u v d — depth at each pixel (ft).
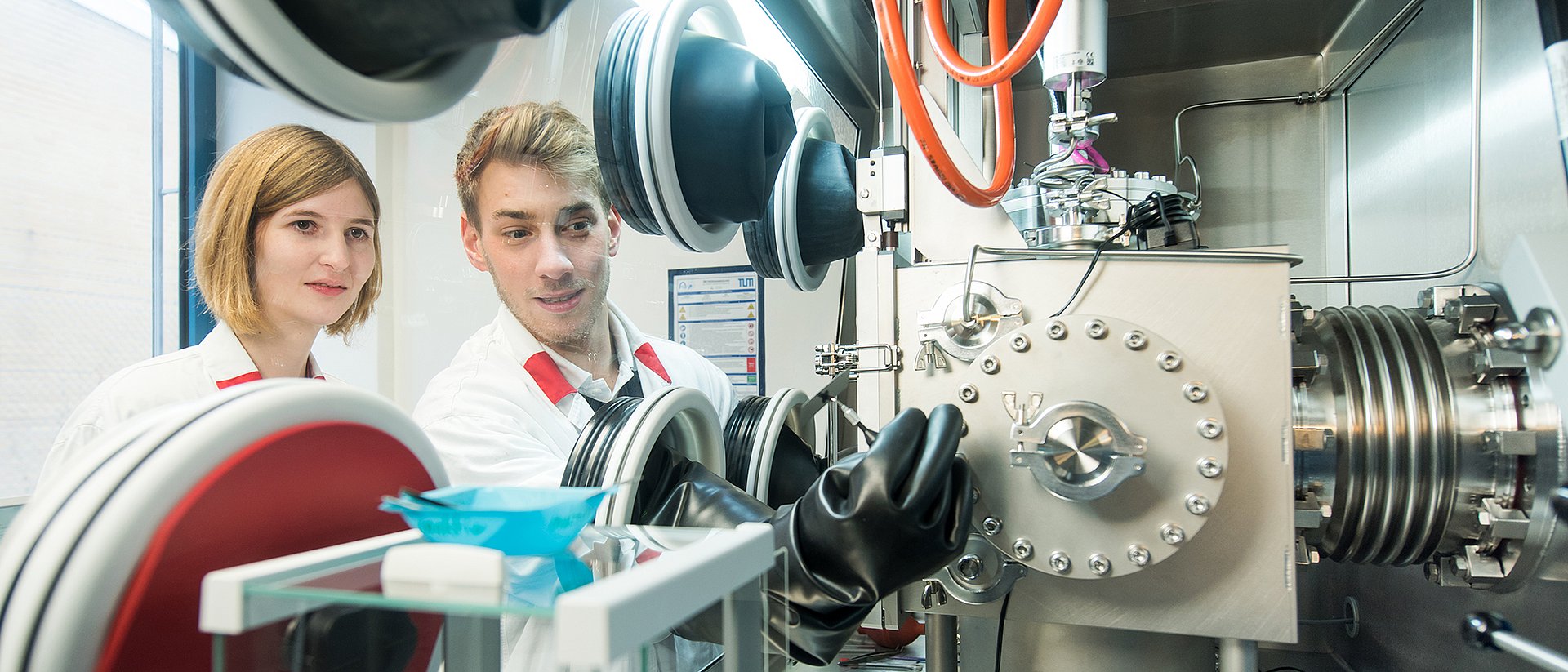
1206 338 2.63
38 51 3.37
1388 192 4.46
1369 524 2.95
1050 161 3.22
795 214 4.21
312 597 1.26
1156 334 2.63
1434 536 2.92
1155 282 2.67
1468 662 3.31
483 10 1.27
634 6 4.80
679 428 3.30
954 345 2.77
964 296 2.73
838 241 4.34
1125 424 2.56
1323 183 5.40
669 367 5.22
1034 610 2.80
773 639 2.17
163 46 3.34
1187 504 2.51
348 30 1.25
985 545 2.79
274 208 3.09
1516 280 2.81
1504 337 2.69
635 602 1.16
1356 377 2.93
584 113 4.53
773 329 5.67
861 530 2.15
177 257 3.36
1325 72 5.34
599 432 2.85
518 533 1.51
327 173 3.20
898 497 2.21
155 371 2.90
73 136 3.35
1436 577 3.07
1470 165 3.50
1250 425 2.61
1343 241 5.11
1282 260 2.59
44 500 1.37
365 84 1.30
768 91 3.09
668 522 2.66
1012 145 2.91
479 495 1.66
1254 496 2.60
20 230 3.38
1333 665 4.76
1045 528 2.63
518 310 4.31
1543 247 2.70
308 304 3.19
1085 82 3.18
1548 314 2.60
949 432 2.28
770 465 3.70
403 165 3.83
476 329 4.19
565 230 4.39
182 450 1.38
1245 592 2.60
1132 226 3.03
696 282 5.66
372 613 1.41
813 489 2.28
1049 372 2.64
